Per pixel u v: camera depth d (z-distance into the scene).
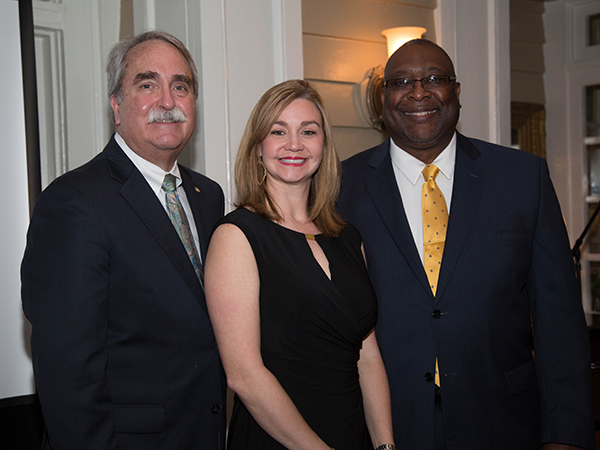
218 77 2.36
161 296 1.44
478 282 1.62
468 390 1.59
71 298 1.32
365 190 1.79
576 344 1.63
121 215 1.43
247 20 2.46
